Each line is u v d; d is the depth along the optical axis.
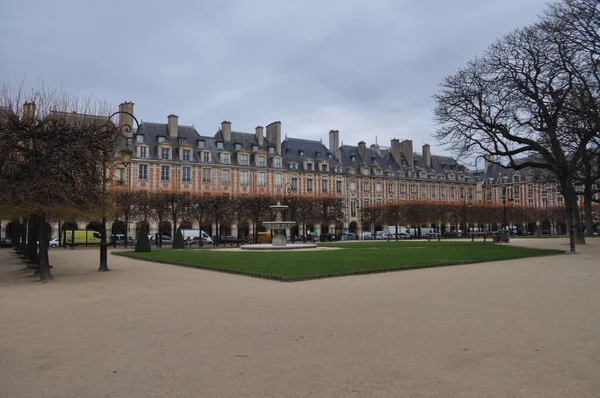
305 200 59.12
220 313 8.89
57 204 15.07
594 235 60.22
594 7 24.72
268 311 9.04
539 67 28.91
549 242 40.50
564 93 27.69
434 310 9.01
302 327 7.65
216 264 19.00
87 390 4.91
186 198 50.34
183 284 13.47
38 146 15.03
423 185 86.31
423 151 89.50
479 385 4.96
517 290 11.61
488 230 81.94
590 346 6.41
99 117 18.17
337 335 7.10
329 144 79.75
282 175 70.62
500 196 96.44
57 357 6.09
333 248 31.98
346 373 5.36
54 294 11.69
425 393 4.74
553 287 12.12
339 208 62.88
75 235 49.88
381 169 81.38
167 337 7.07
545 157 32.44
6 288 13.01
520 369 5.47
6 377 5.34
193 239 54.00
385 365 5.64
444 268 17.55
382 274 15.48
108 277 15.76
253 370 5.50
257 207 53.56
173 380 5.18
